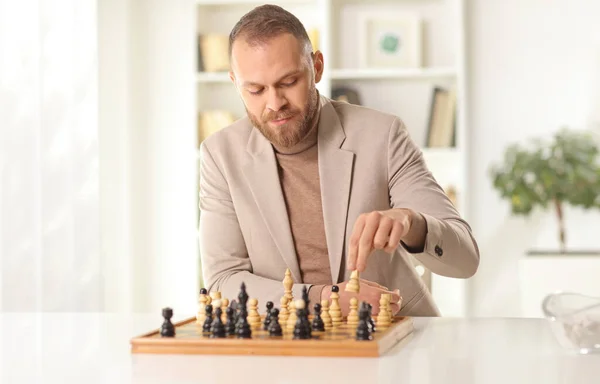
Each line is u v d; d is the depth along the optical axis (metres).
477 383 0.94
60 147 3.51
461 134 4.29
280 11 1.76
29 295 3.25
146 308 4.63
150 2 4.61
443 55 4.43
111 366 1.10
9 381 1.00
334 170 1.89
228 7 4.54
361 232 1.47
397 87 4.43
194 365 1.09
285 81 1.74
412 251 1.64
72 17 3.63
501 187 4.30
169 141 4.61
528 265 4.02
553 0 4.46
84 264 3.72
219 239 1.95
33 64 3.29
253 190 1.91
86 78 3.77
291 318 1.34
